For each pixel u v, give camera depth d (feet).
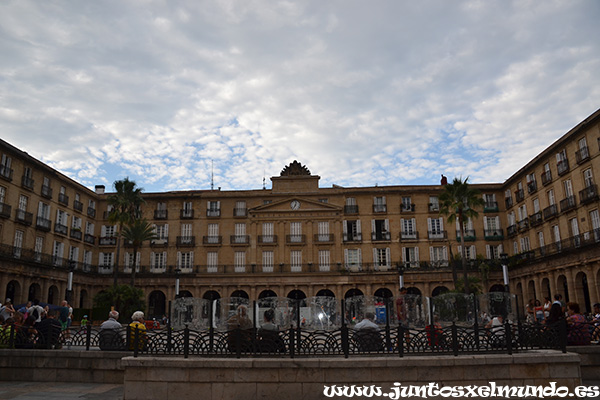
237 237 195.31
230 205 199.93
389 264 189.26
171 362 36.55
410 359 36.17
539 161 160.66
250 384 35.91
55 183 170.30
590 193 130.82
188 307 60.95
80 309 161.17
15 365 50.19
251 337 38.99
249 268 191.83
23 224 150.10
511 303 68.08
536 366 36.55
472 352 38.78
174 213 200.13
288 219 196.03
